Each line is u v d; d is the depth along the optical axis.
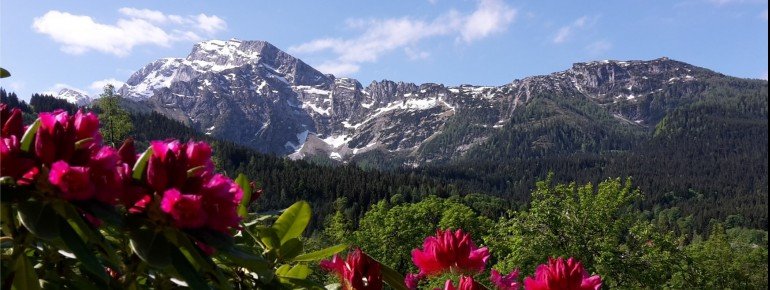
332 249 1.92
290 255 1.90
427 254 2.45
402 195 144.88
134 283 1.52
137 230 1.37
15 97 72.25
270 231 1.89
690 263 33.34
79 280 1.50
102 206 1.32
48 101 133.12
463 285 2.19
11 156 1.30
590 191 34.41
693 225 176.00
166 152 1.45
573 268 2.13
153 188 1.40
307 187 146.38
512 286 2.49
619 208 34.81
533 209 34.28
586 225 33.59
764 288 50.03
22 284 1.37
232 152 161.00
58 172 1.25
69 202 1.30
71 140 1.34
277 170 154.25
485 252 2.42
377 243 56.09
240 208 2.00
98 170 1.34
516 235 34.00
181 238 1.40
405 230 55.62
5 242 1.38
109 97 40.34
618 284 32.44
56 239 1.33
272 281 1.76
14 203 1.27
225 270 1.75
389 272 1.93
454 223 52.31
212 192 1.43
